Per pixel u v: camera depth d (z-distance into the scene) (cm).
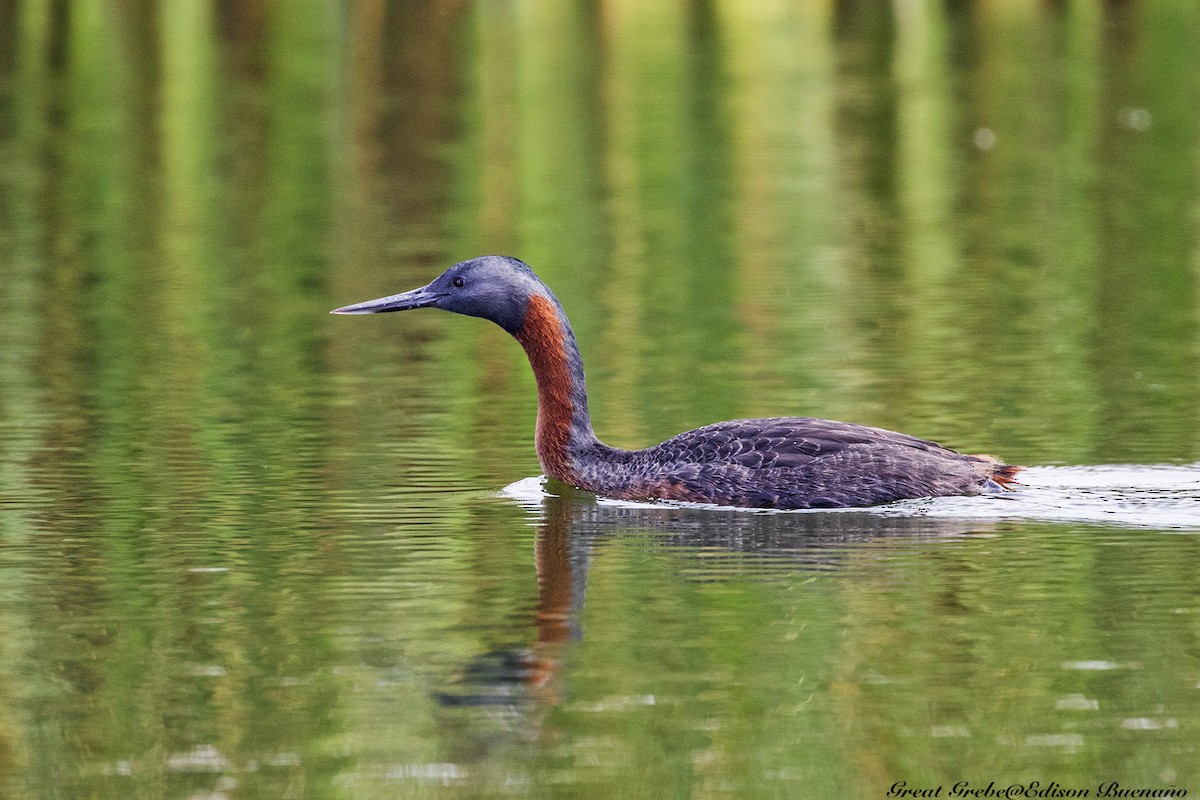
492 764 899
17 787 885
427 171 3108
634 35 4453
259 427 1631
